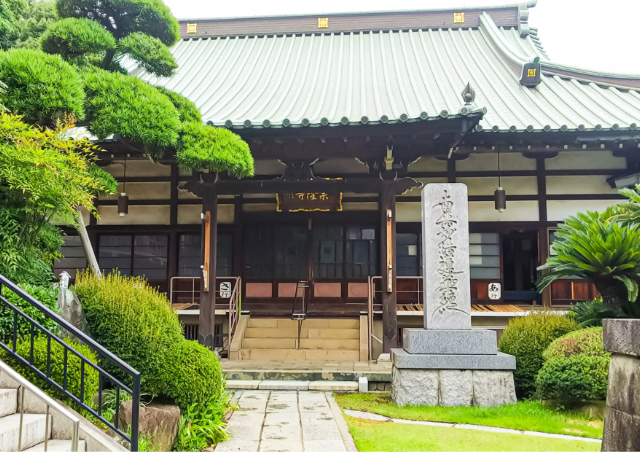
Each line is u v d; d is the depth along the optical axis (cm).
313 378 862
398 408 700
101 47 677
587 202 1182
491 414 657
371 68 1499
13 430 398
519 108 1184
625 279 705
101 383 425
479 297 1196
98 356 534
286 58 1612
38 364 469
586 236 740
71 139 595
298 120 1053
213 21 1795
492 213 1196
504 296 1248
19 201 601
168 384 530
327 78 1423
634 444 370
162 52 734
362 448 523
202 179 1027
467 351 736
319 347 1082
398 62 1541
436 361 721
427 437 561
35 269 618
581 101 1210
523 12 1712
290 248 1277
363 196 1248
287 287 1263
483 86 1338
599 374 629
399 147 1019
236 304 1150
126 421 485
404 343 803
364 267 1259
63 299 521
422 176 1220
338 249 1269
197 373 546
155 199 1256
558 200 1188
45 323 526
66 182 587
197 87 1377
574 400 653
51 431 444
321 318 1164
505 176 1202
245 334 1127
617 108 1159
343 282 1257
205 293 1009
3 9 895
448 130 916
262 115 1111
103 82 654
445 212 775
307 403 727
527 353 755
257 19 1784
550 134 999
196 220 1247
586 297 1176
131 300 560
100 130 642
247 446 527
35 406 453
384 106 1180
